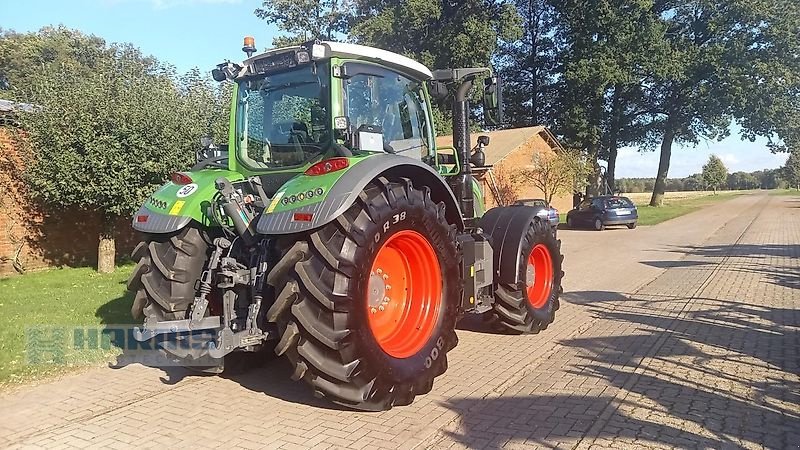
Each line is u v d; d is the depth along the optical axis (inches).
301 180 166.2
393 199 168.9
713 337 240.1
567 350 226.7
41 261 474.3
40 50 1323.8
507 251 238.5
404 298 185.8
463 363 212.4
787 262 462.6
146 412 171.8
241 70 201.2
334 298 152.9
